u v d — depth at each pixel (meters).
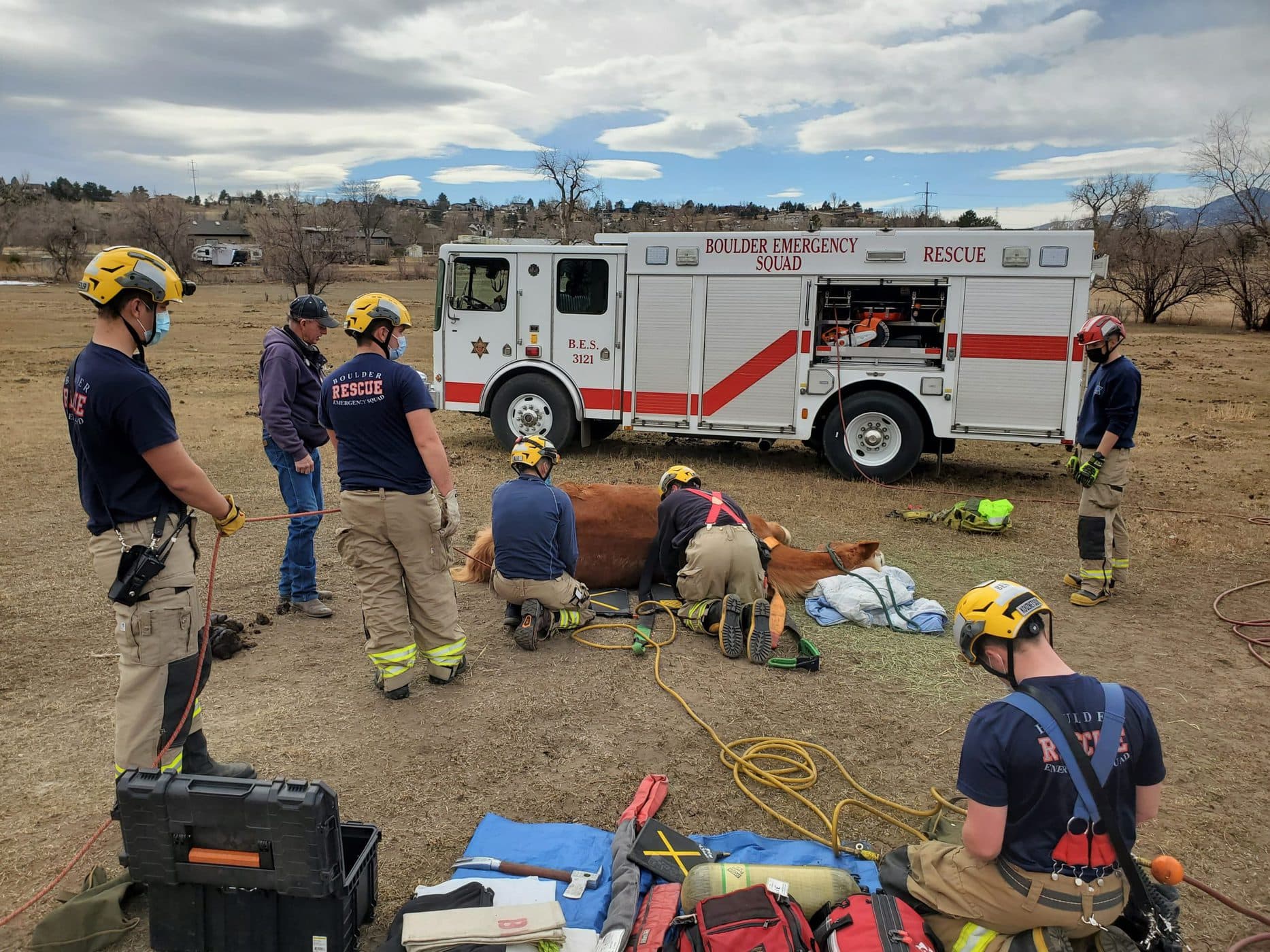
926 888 2.70
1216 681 5.19
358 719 4.52
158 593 3.17
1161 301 37.72
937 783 4.06
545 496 5.48
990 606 2.46
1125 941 2.41
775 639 5.51
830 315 10.58
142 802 2.63
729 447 12.46
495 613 6.10
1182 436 13.53
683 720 4.61
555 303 10.99
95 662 5.12
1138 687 5.12
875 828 3.70
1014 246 9.37
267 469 10.10
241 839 2.62
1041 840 2.35
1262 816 3.84
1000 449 13.12
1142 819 2.50
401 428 4.46
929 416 9.95
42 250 78.50
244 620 5.82
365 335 4.43
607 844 3.43
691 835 3.56
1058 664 2.45
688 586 5.72
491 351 11.31
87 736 4.30
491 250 11.08
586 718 4.61
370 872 3.02
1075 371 9.41
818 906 2.89
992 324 9.57
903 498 9.48
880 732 4.52
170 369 19.70
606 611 6.05
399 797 3.84
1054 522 8.68
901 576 6.28
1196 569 7.34
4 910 3.10
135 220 66.56
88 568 6.76
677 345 10.63
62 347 23.06
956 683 5.10
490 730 4.45
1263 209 33.97
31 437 11.59
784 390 10.38
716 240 10.28
